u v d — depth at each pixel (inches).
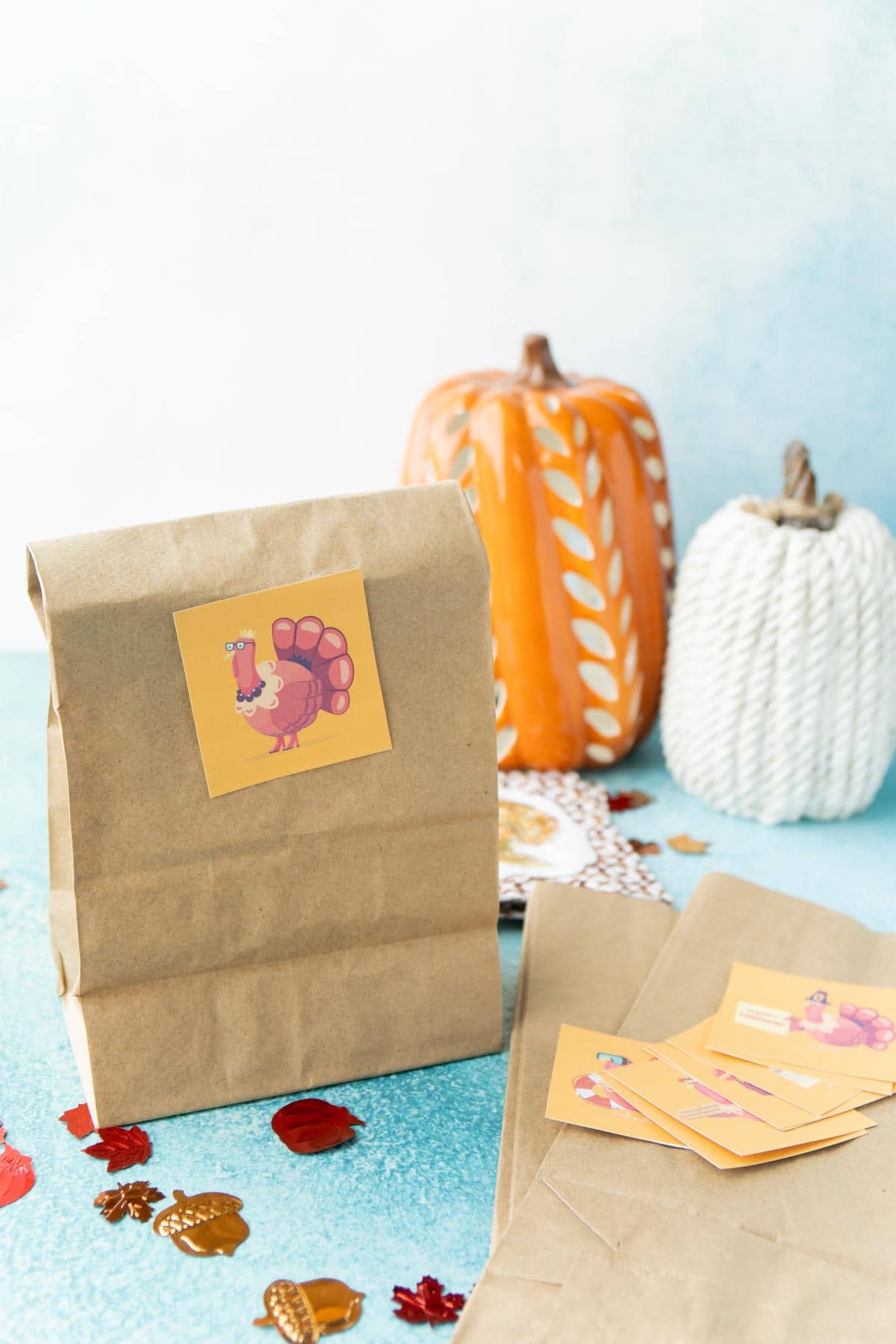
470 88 55.8
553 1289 25.0
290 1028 32.2
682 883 44.0
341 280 59.2
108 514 63.5
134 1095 31.1
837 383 57.8
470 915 33.3
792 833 48.4
